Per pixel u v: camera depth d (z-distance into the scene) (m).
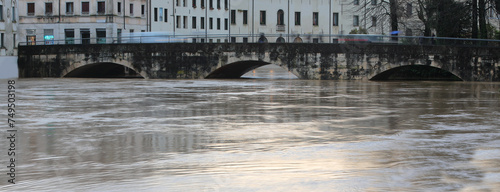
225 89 52.09
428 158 20.36
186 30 112.25
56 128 27.69
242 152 21.50
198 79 66.88
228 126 28.33
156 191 16.28
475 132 26.41
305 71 64.62
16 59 74.38
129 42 70.12
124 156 20.81
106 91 49.62
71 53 71.19
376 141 23.91
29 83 60.47
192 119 30.97
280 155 20.89
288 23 126.94
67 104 38.78
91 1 93.06
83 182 17.20
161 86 55.84
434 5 67.44
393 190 16.33
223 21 120.94
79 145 23.09
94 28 93.06
